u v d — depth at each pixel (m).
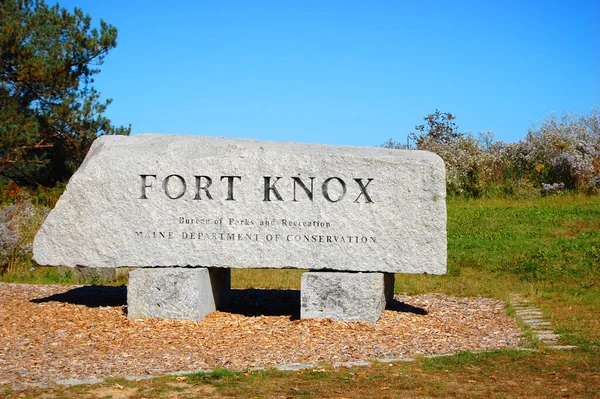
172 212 9.52
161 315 9.21
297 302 10.80
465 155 24.48
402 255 9.16
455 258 14.34
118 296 11.02
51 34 22.83
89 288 11.86
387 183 9.19
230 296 10.97
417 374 6.58
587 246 13.86
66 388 6.16
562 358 7.12
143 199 9.56
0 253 13.79
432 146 26.77
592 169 22.23
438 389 6.11
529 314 9.66
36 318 9.31
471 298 11.12
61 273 13.72
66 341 8.12
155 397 5.91
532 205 19.55
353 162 9.23
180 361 7.18
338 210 9.26
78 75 23.53
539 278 12.45
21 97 23.05
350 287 8.93
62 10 23.50
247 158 9.41
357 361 7.07
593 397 5.86
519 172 24.31
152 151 9.57
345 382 6.32
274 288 12.27
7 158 21.77
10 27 21.88
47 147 23.22
